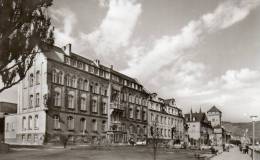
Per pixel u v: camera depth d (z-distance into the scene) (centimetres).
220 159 3809
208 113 16850
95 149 4419
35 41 1602
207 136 13100
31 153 3322
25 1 1512
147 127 8238
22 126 5447
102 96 6538
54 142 5069
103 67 7125
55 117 5194
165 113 9331
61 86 5412
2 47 1505
